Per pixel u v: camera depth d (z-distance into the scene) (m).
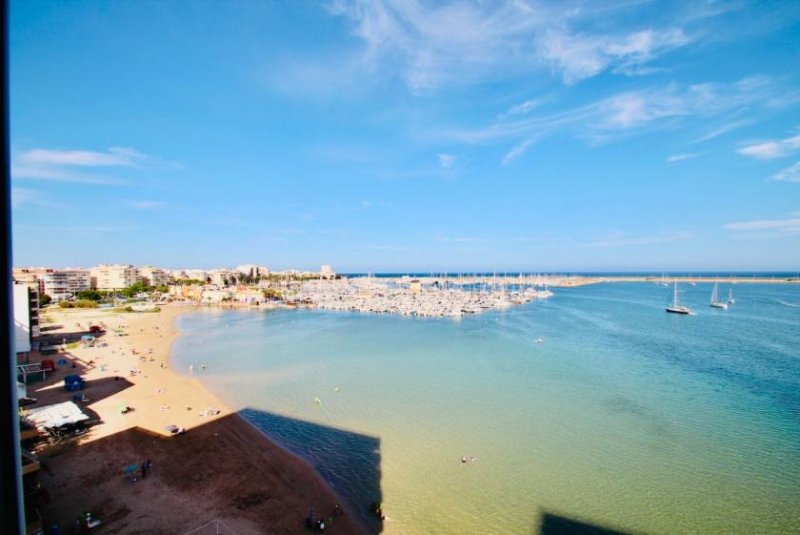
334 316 126.19
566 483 28.77
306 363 62.88
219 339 84.88
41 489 25.47
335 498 26.62
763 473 30.08
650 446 34.19
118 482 26.92
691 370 57.66
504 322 108.56
